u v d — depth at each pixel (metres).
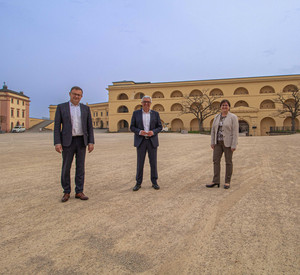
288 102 49.47
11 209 3.66
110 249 2.46
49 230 2.91
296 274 2.02
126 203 3.93
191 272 2.07
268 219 3.17
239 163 7.89
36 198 4.24
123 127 59.47
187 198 4.18
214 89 53.41
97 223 3.11
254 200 3.99
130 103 56.66
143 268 2.13
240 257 2.29
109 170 6.91
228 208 3.63
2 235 2.78
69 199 4.20
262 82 50.50
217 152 4.93
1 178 5.90
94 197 4.29
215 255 2.33
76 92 4.17
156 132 4.84
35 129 63.78
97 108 75.81
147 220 3.20
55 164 8.07
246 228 2.91
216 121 5.02
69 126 4.12
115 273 2.07
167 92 55.25
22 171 6.82
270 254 2.33
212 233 2.79
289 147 12.39
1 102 56.59
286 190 4.52
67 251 2.43
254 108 48.78
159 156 10.00
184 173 6.45
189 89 54.03
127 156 10.11
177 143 17.59
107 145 16.11
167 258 2.29
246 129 50.81
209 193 4.50
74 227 2.99
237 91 52.72
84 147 4.31
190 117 53.97
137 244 2.56
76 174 4.26
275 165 7.25
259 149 12.09
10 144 17.00
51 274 2.06
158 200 4.08
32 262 2.24
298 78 48.62
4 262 2.24
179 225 3.04
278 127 48.38
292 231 2.80
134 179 5.75
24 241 2.63
